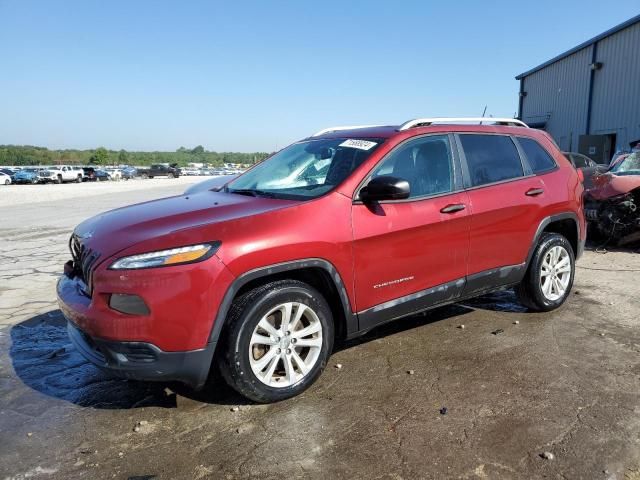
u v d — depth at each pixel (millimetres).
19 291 6281
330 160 3926
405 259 3729
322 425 3049
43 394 3553
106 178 59656
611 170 9375
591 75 26109
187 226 3135
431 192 3947
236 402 3361
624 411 3123
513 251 4465
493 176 4406
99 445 2912
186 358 2957
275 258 3133
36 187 37250
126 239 3078
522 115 34844
